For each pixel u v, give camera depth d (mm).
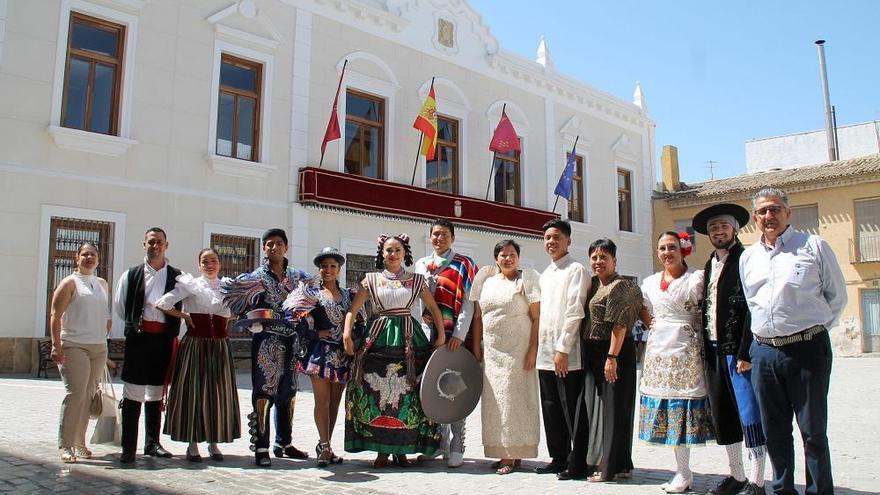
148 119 12969
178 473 5164
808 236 4301
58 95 11898
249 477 5102
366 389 5598
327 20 16109
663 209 26531
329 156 15812
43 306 11539
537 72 21531
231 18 14352
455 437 5684
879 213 23594
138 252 12688
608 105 24312
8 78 11430
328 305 5746
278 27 15172
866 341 23594
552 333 5426
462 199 18234
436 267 6012
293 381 5738
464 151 19141
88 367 5504
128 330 5566
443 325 5695
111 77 12758
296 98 15336
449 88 18859
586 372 5262
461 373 5652
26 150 11555
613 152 24516
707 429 4797
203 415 5469
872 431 7641
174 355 5695
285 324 5695
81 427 5594
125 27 12852
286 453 5934
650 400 4969
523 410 5480
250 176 14406
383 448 5488
